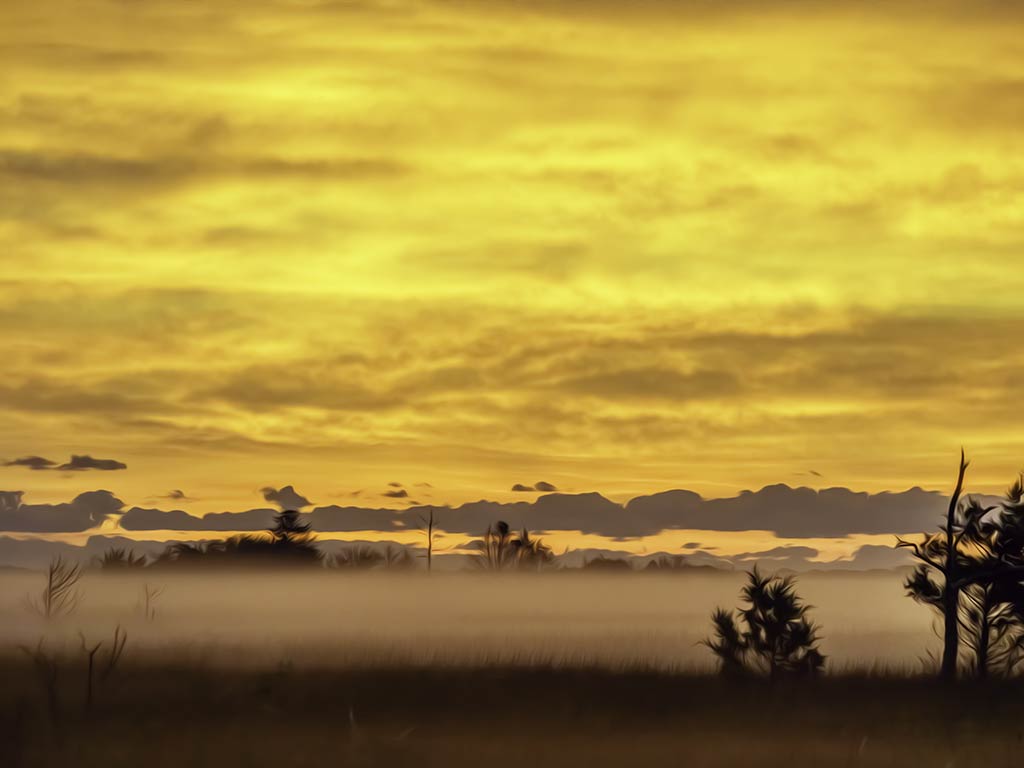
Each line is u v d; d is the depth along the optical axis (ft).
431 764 115.24
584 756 119.65
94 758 115.34
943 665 196.95
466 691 174.29
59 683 164.96
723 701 168.96
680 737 134.21
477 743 126.52
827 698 173.47
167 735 127.03
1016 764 122.11
